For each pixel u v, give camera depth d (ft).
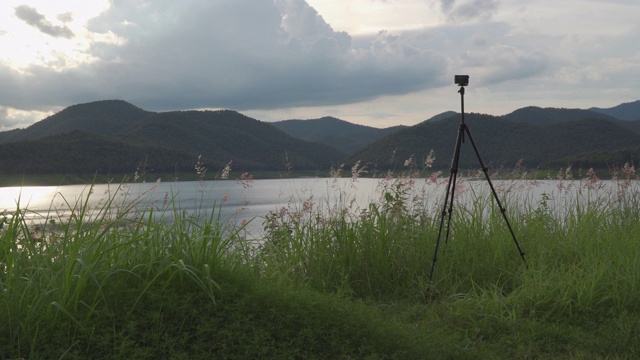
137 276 14.87
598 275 21.13
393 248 24.94
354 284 23.58
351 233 24.58
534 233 27.84
